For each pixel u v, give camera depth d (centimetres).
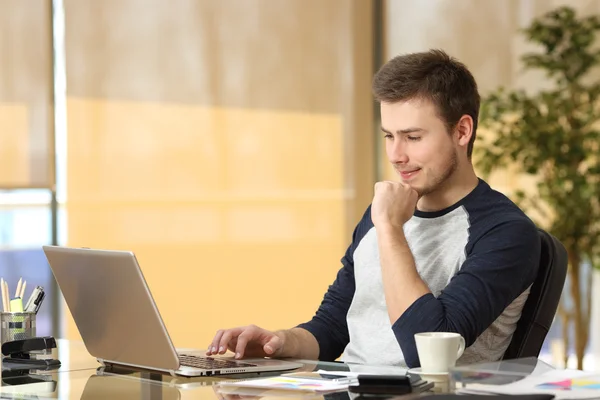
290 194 632
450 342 207
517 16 632
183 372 220
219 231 611
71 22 563
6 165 548
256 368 226
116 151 579
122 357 235
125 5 579
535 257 247
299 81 634
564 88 554
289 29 631
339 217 647
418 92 250
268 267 625
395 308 233
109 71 575
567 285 563
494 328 249
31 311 263
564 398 169
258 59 621
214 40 606
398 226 244
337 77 646
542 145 540
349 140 650
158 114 591
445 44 650
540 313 252
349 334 274
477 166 570
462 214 255
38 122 555
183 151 599
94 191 573
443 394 175
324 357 273
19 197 552
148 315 218
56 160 562
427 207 262
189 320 603
